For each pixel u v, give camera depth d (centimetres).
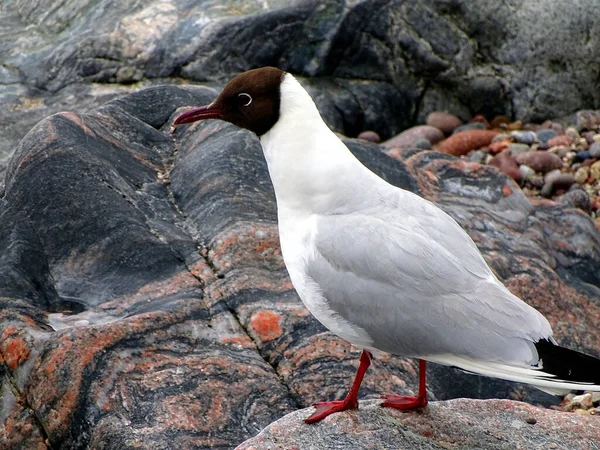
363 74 1848
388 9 1820
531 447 852
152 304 1060
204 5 1822
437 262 824
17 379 1002
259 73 887
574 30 1916
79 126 1268
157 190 1241
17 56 1844
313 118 880
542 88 1931
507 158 1775
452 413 892
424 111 1903
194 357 1006
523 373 782
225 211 1172
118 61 1778
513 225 1365
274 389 991
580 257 1380
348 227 855
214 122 1339
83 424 948
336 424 857
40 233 1144
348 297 845
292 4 1781
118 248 1123
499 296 814
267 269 1119
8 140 1680
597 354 1225
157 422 938
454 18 1877
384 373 1026
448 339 812
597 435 877
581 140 1861
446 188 1405
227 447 931
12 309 1052
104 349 984
